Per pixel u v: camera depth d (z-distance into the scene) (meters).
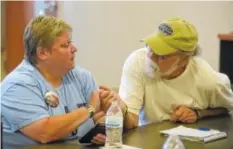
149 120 2.49
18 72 2.01
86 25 4.64
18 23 4.87
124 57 4.43
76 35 4.70
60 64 2.01
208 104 2.53
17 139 1.91
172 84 2.43
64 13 4.74
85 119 1.96
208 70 2.46
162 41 2.23
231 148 1.90
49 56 1.99
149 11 4.20
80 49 4.71
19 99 1.91
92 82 2.27
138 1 4.26
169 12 4.10
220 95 2.48
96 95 2.10
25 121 1.88
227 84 2.51
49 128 1.86
